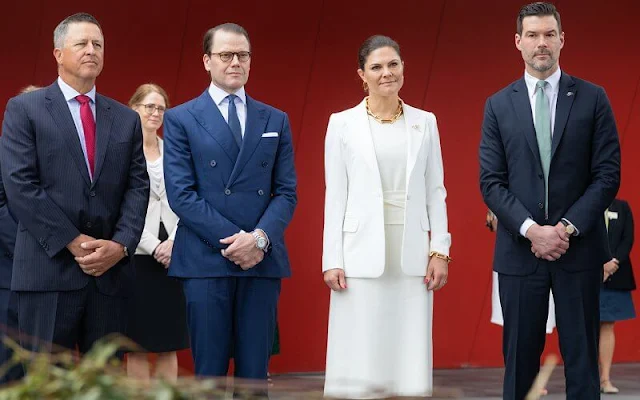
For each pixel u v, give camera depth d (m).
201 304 20.50
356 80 40.22
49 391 5.91
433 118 23.22
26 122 19.64
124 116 20.45
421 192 22.70
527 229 21.17
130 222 19.95
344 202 22.89
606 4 42.28
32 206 19.27
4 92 36.94
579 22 42.16
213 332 20.52
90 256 19.28
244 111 21.36
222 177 20.83
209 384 6.16
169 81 38.50
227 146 20.89
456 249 41.47
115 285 19.80
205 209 20.45
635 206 43.09
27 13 36.91
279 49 39.53
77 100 20.05
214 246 20.47
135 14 38.00
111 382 5.95
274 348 32.62
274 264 20.92
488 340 41.88
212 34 21.30
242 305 20.75
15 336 20.61
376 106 22.97
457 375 39.38
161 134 38.75
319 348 40.16
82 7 37.41
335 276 22.64
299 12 39.59
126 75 38.06
